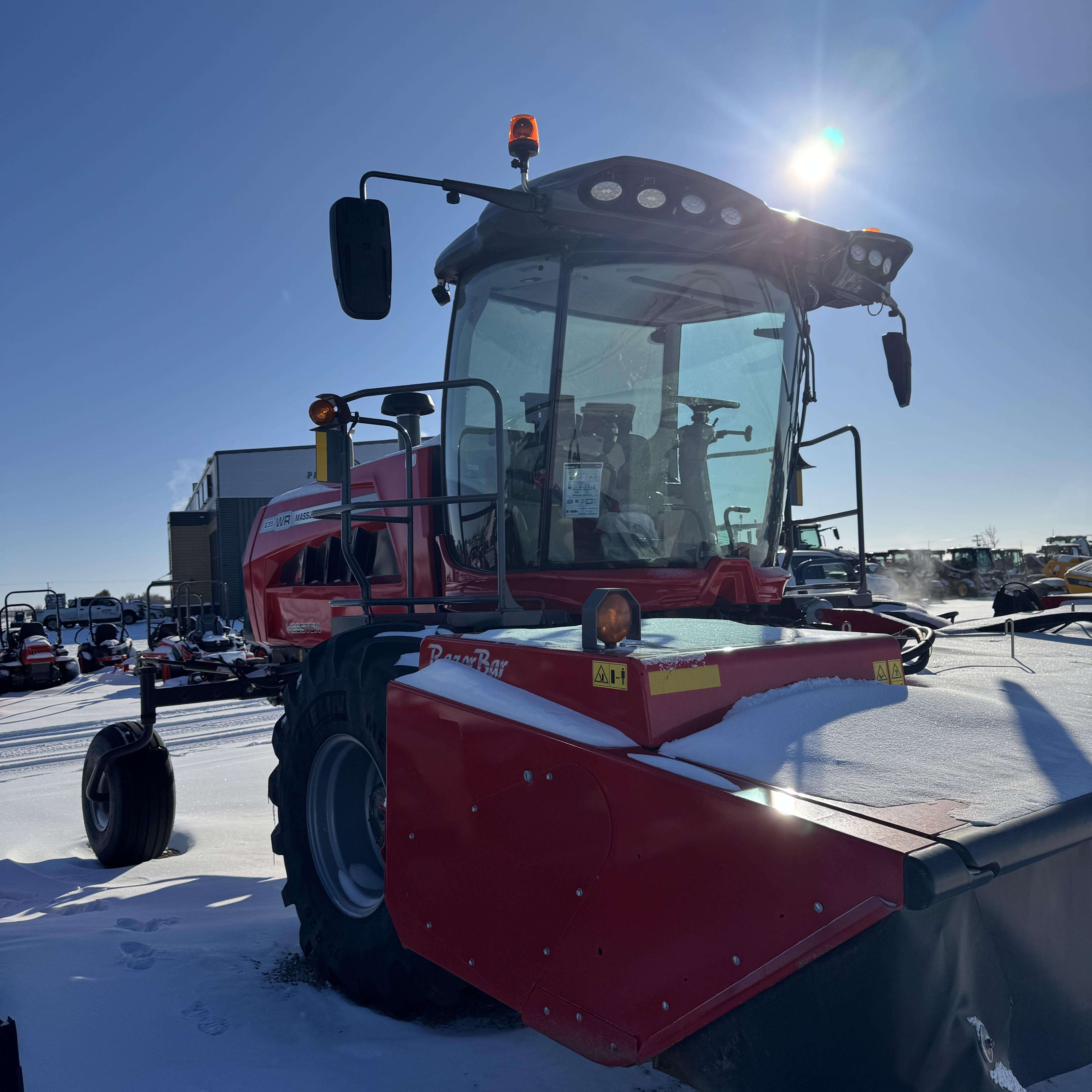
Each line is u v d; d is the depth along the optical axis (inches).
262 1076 82.9
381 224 104.0
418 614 124.0
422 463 149.3
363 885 108.1
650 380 122.5
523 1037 91.0
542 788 71.1
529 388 119.3
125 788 176.6
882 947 52.3
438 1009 95.0
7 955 113.6
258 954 116.6
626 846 64.4
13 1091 61.9
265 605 206.5
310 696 112.4
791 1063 55.8
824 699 75.9
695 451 126.2
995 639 135.3
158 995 101.1
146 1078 82.6
